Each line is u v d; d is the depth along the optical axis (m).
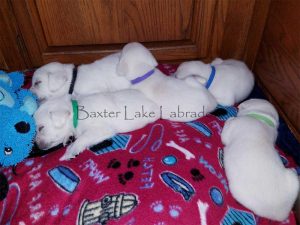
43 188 1.22
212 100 1.59
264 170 1.19
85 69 1.68
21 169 1.30
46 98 1.62
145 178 1.19
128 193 1.15
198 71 1.64
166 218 1.08
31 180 1.25
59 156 1.35
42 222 1.14
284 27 1.53
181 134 1.42
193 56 1.86
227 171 1.27
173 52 1.83
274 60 1.64
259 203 1.19
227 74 1.67
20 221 1.14
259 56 1.83
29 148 1.28
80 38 1.76
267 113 1.44
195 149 1.33
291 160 1.45
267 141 1.28
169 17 1.72
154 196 1.13
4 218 1.19
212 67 1.69
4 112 1.20
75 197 1.18
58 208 1.17
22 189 1.24
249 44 1.83
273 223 1.27
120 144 1.39
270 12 1.67
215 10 1.69
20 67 1.80
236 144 1.30
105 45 1.80
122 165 1.26
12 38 1.69
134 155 1.31
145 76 1.58
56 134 1.40
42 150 1.39
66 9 1.64
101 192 1.17
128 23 1.72
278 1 1.58
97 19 1.70
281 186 1.19
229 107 1.67
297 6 1.41
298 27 1.41
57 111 1.37
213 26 1.74
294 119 1.49
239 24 1.75
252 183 1.19
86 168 1.27
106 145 1.39
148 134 1.45
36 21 1.67
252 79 1.76
